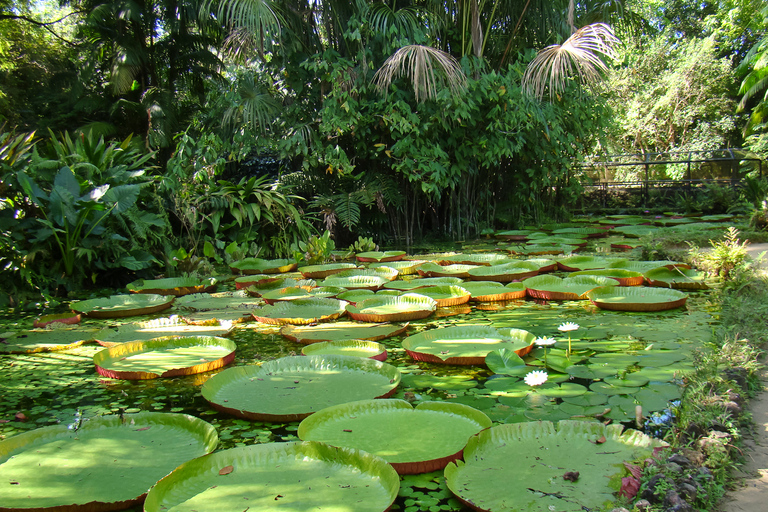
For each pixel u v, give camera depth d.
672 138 17.73
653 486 1.44
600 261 5.25
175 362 2.79
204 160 7.03
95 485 1.55
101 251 5.34
